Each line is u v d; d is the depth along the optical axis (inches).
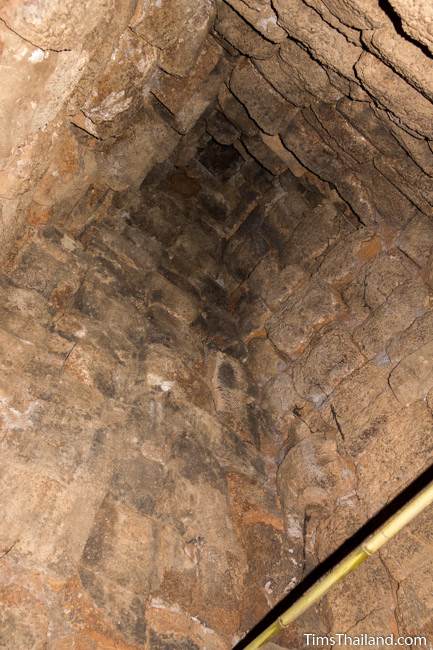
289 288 169.5
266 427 155.0
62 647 88.8
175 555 113.5
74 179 143.3
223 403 151.6
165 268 174.7
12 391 113.0
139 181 165.0
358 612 116.3
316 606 121.2
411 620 109.9
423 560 113.7
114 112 137.3
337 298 158.7
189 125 156.3
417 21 95.3
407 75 112.3
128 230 172.4
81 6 94.8
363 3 104.3
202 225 189.3
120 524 109.3
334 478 136.3
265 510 135.3
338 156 151.1
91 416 121.4
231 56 146.5
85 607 94.8
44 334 128.5
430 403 128.6
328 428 145.5
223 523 126.5
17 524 96.8
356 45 117.4
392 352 141.3
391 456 130.1
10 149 106.3
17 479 101.8
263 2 121.7
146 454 124.9
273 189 182.9
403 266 148.3
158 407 136.7
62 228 151.2
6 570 91.5
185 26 133.9
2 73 93.7
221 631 109.8
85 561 100.2
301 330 160.4
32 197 134.2
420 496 77.3
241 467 140.9
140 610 101.0
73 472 109.3
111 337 141.3
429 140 125.8
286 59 135.2
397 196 148.6
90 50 110.4
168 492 121.8
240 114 162.6
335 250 163.2
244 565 122.9
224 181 194.9
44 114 109.0
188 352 156.9
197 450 135.6
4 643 84.7
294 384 156.6
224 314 176.2
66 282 141.2
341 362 150.0
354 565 81.0
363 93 128.4
